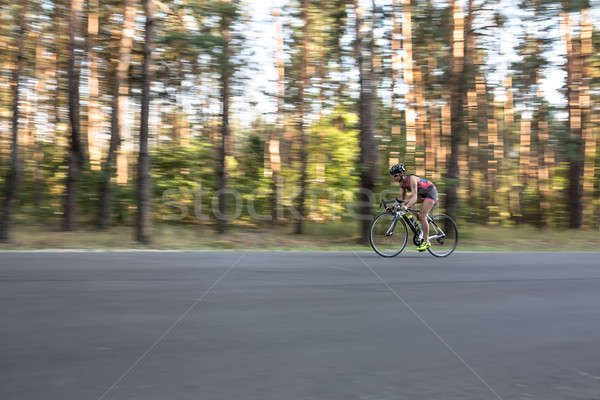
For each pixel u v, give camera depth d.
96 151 12.97
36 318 3.71
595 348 3.03
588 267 6.80
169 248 9.27
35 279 5.50
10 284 5.17
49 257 7.59
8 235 9.49
